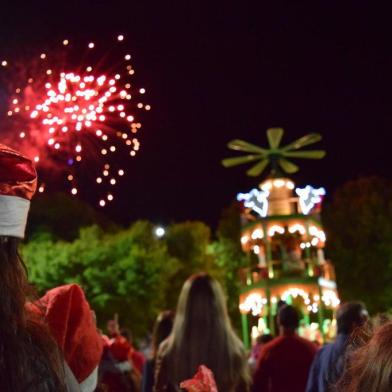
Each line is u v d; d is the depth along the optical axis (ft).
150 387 18.86
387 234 148.77
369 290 148.25
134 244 134.82
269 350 19.67
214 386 8.71
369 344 5.78
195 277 15.61
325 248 152.46
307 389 16.28
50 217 161.27
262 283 75.66
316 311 75.92
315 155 87.04
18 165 6.11
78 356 7.28
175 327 15.30
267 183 82.99
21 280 6.07
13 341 5.70
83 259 126.21
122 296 126.31
